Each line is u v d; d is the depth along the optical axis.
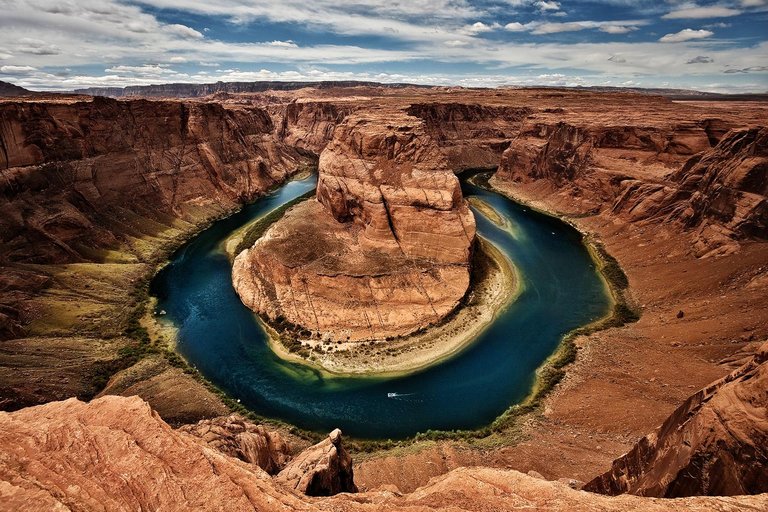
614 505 14.12
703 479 15.98
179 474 14.66
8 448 14.53
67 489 13.20
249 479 15.30
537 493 16.33
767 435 14.77
